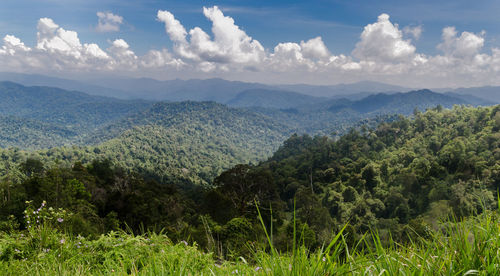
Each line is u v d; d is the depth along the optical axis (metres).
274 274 1.55
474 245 1.54
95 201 30.33
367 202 64.94
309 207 32.91
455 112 133.25
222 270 2.35
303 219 31.78
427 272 1.49
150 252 2.76
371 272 1.51
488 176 56.84
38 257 2.89
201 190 72.88
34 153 162.62
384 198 69.81
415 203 62.34
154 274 2.01
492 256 1.50
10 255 3.01
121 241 3.21
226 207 31.78
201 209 33.41
